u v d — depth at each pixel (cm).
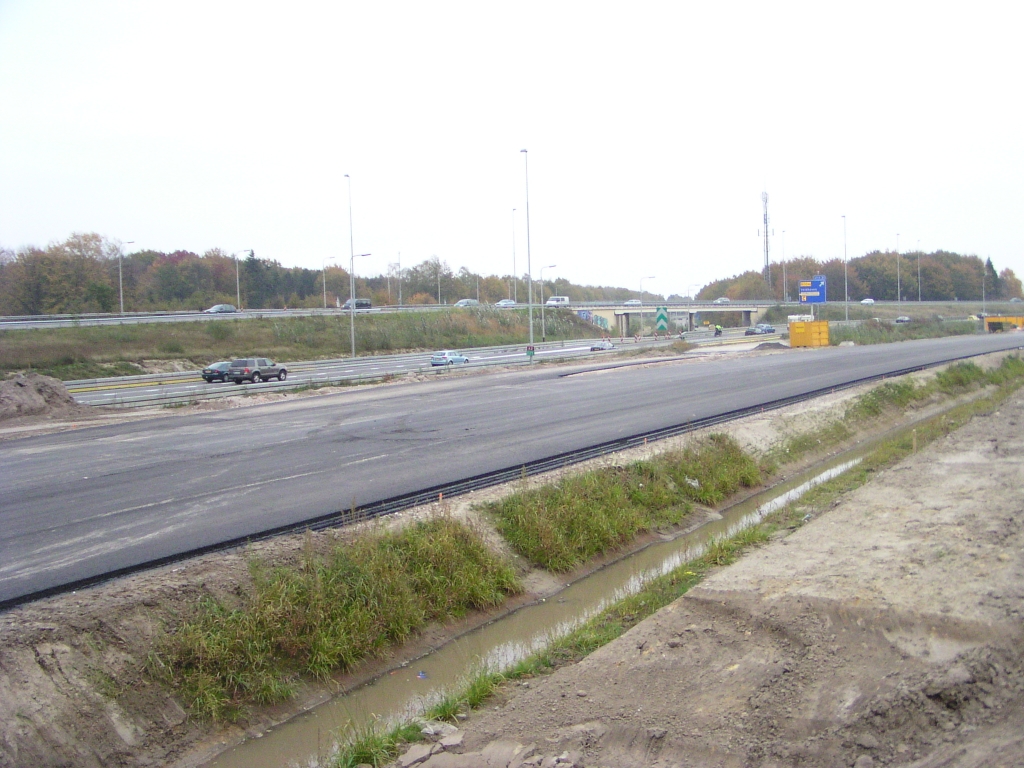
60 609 977
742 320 12825
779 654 897
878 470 2095
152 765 859
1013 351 5712
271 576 1120
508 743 810
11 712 818
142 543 1276
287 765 882
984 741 671
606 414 2738
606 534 1580
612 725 810
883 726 722
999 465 1873
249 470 1845
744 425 2531
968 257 19275
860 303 13600
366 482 1708
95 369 4906
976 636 854
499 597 1301
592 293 17975
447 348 7488
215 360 5684
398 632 1136
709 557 1428
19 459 2061
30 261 8056
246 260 11075
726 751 732
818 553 1270
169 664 944
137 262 11350
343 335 7025
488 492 1633
